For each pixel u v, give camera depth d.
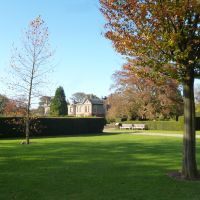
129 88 49.25
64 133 35.97
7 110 24.89
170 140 25.30
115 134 35.00
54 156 15.12
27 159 14.09
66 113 74.69
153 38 8.89
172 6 8.55
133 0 8.84
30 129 30.73
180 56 8.83
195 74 9.43
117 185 8.85
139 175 10.28
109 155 15.48
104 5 9.45
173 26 9.01
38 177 10.01
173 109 47.78
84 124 37.66
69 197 7.67
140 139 26.55
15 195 7.86
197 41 8.77
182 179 9.52
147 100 47.16
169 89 45.22
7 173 10.71
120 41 9.48
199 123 43.50
